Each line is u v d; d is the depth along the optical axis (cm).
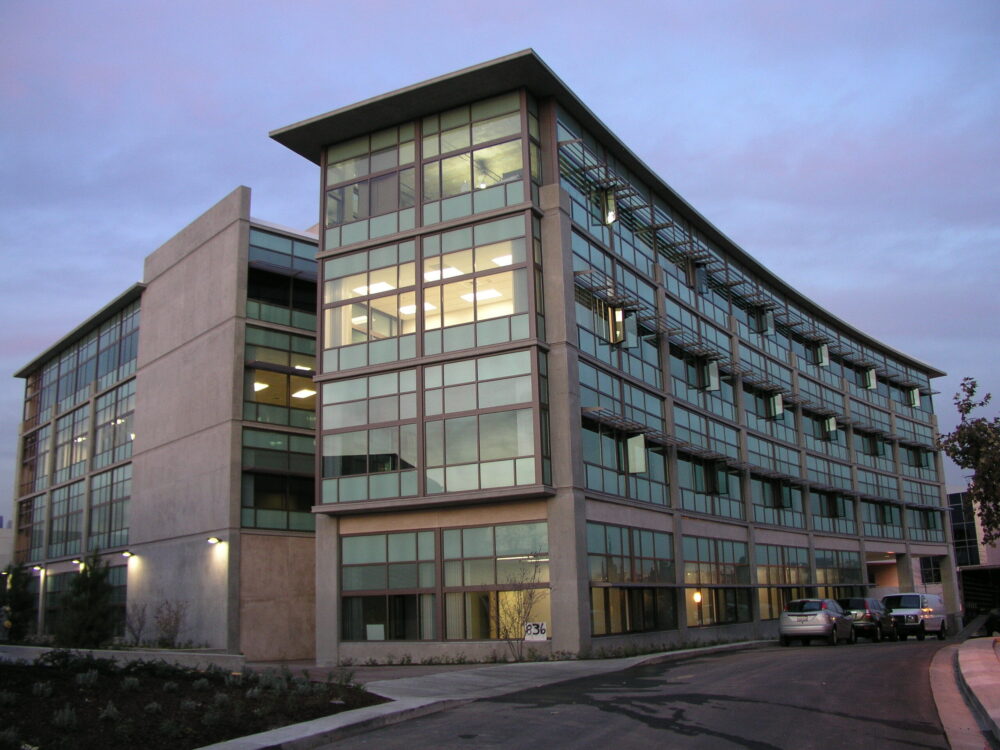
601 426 3103
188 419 3981
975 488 2244
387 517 3052
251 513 3662
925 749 1072
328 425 3159
